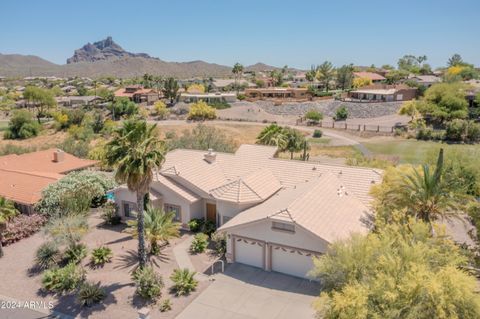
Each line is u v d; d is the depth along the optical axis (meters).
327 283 17.66
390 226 19.88
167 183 32.88
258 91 131.00
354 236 18.78
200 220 32.69
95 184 36.25
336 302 15.11
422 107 83.50
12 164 46.88
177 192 32.16
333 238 23.03
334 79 162.12
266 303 22.17
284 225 24.84
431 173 25.61
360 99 112.19
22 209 35.94
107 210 34.53
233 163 37.66
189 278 23.66
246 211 29.00
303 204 25.97
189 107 114.50
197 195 32.94
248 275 25.31
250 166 36.75
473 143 69.19
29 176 39.47
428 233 20.05
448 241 19.02
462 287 14.73
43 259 27.02
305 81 194.88
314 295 22.88
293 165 35.44
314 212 25.55
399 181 24.83
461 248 22.92
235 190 30.48
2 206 31.16
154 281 23.08
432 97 84.38
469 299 14.72
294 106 111.25
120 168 22.92
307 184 30.50
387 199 24.70
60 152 48.88
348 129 86.56
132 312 21.50
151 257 27.70
